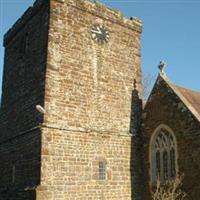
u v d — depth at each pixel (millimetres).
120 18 27312
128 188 24344
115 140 24656
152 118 25172
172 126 23500
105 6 26547
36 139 22031
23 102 24781
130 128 25703
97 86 24797
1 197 24641
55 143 21938
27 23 26547
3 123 27250
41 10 24953
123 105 25844
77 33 24672
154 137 24828
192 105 23891
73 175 22125
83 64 24438
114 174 24000
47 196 20797
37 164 21359
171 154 23469
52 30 23594
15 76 26875
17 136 24469
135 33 28094
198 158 21500
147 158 24984
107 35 26250
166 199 21812
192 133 22141
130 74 26922
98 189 22969
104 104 24859
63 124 22562
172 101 23859
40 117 22172
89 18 25531
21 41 27000
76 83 23812
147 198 24359
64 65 23562
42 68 23219
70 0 24750
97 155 23516
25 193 21391
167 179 23344
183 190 22031
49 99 22406
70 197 21688
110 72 25766
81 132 23172
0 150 26656
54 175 21391
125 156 24844
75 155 22547
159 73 25422
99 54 25484
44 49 23453
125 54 26984
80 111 23531
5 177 25062
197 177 21375
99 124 24234
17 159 23859
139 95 26969
